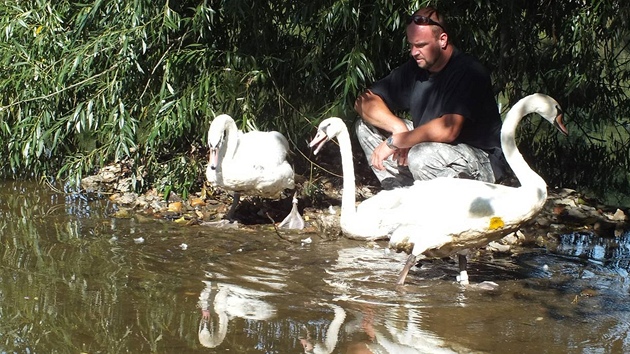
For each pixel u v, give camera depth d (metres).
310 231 5.43
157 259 4.91
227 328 4.20
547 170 6.86
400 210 4.73
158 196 5.96
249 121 5.80
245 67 5.86
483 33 6.07
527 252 5.21
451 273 4.87
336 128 5.06
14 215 5.57
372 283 4.70
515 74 6.57
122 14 5.61
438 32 5.17
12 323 4.20
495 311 4.43
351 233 4.93
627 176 6.91
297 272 4.80
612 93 6.58
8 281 4.59
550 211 5.86
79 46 5.70
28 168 6.26
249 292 4.55
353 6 5.54
